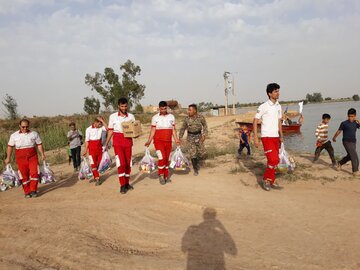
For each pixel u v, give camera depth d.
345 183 7.41
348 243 4.10
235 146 14.89
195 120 8.49
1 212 5.82
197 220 5.13
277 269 3.47
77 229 4.67
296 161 10.36
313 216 5.16
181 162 8.24
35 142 7.23
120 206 5.88
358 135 23.86
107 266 3.58
